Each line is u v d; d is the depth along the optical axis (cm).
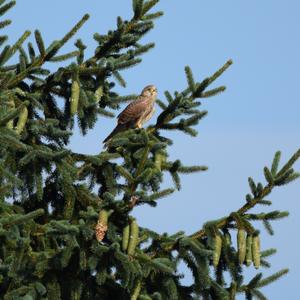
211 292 1583
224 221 1531
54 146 1706
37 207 1748
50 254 1538
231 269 1543
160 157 1644
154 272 1577
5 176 1482
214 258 1513
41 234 1584
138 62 1683
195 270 1560
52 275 1525
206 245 1560
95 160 1678
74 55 1680
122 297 1622
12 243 1419
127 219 1480
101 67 1681
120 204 1470
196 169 1633
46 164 1631
